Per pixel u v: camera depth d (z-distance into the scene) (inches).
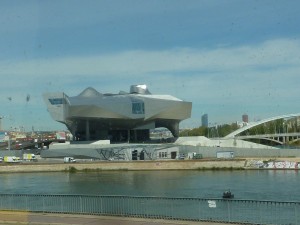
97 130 6884.8
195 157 5236.2
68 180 3629.4
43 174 4451.3
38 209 1315.2
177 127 7308.1
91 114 6097.4
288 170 4421.8
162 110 6491.1
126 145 5580.7
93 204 1224.2
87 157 5536.4
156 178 3678.6
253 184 3004.4
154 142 6476.4
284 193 2456.9
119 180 3543.3
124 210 1182.9
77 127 6756.9
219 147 5526.6
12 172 4677.7
